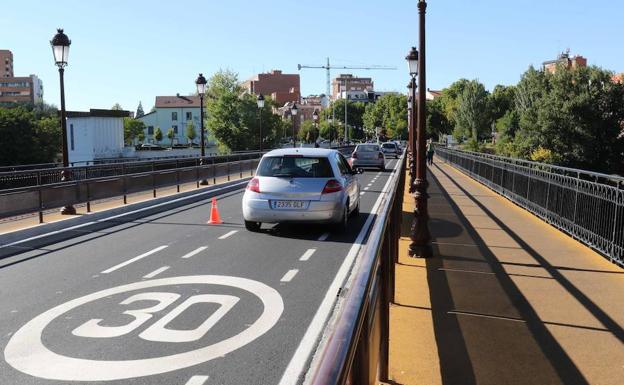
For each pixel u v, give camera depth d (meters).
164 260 8.59
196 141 127.44
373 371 2.88
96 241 10.31
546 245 8.98
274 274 7.64
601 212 8.34
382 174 30.95
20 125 49.78
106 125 47.56
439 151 56.47
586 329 5.02
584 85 59.19
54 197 12.66
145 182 17.12
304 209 10.67
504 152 65.62
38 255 9.04
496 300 5.91
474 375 4.05
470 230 10.53
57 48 14.88
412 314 5.46
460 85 148.88
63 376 4.39
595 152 58.44
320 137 139.75
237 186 23.16
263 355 4.79
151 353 4.84
